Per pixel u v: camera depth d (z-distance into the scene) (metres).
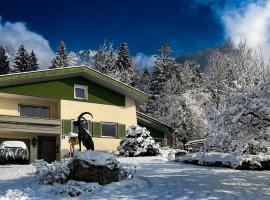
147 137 25.44
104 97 29.66
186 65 55.25
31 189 11.42
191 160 19.34
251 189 11.08
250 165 16.94
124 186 11.57
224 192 10.53
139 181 12.33
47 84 27.12
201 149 12.48
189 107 38.62
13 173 15.84
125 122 30.38
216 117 11.70
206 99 41.22
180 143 37.72
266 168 16.97
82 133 14.48
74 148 26.94
